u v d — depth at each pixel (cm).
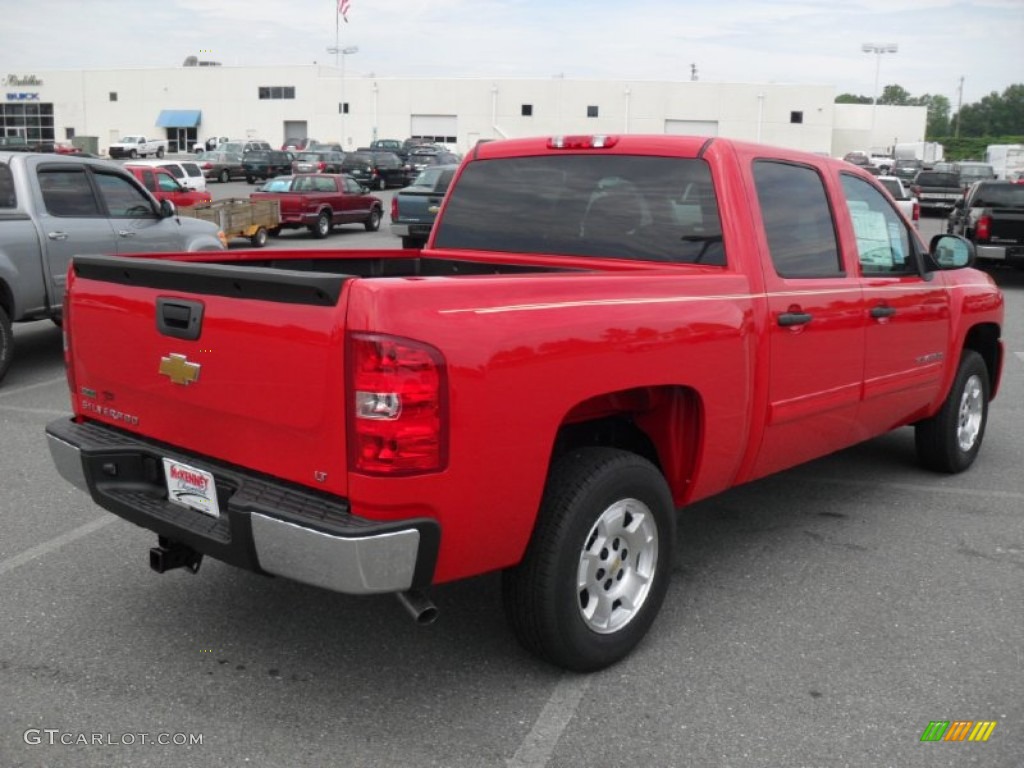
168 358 332
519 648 377
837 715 333
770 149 432
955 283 566
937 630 398
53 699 335
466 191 493
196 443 333
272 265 457
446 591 427
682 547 488
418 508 287
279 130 8325
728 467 402
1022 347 1108
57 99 8819
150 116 8588
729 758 308
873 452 668
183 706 332
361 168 4575
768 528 517
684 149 417
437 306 286
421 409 280
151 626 391
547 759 305
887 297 487
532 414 308
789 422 428
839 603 423
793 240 433
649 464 358
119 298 349
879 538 503
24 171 855
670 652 376
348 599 418
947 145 12719
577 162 452
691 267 409
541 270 451
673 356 356
